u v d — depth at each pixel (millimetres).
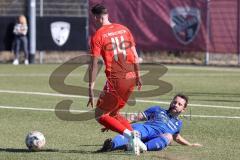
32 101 47594
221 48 82062
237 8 80688
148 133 27844
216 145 30016
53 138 31953
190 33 83250
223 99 49188
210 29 82312
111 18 85125
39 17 86188
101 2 85188
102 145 29719
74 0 89188
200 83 62250
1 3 89250
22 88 56938
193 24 83062
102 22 27609
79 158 26156
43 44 86688
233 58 87125
